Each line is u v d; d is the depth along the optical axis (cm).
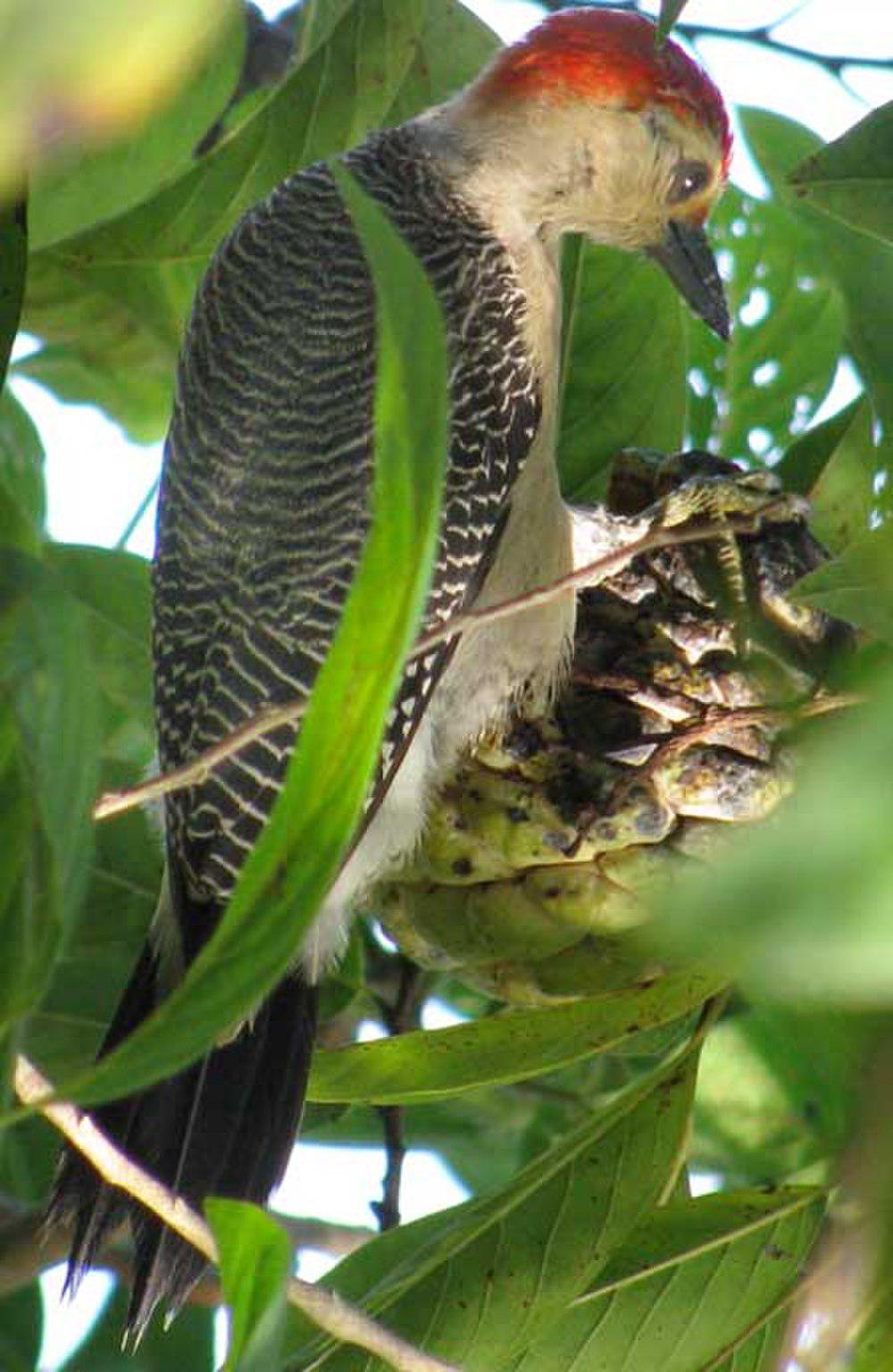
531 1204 511
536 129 674
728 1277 521
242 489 603
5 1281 579
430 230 659
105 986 608
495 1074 509
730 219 732
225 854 559
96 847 609
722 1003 527
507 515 621
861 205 477
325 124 636
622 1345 518
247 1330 298
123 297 695
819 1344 291
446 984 741
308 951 562
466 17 700
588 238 690
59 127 176
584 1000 509
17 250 393
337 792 259
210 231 654
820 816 169
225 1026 272
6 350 394
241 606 586
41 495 642
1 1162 660
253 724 381
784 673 558
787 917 168
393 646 247
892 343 505
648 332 667
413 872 571
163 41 175
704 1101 626
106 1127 530
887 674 180
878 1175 188
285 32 762
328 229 646
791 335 730
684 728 550
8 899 266
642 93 670
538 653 565
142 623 632
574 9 692
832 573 368
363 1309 498
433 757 567
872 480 597
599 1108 545
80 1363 665
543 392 642
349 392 612
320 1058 511
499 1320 501
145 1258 516
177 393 636
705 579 576
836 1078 605
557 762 556
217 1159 539
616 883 546
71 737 254
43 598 256
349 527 591
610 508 648
